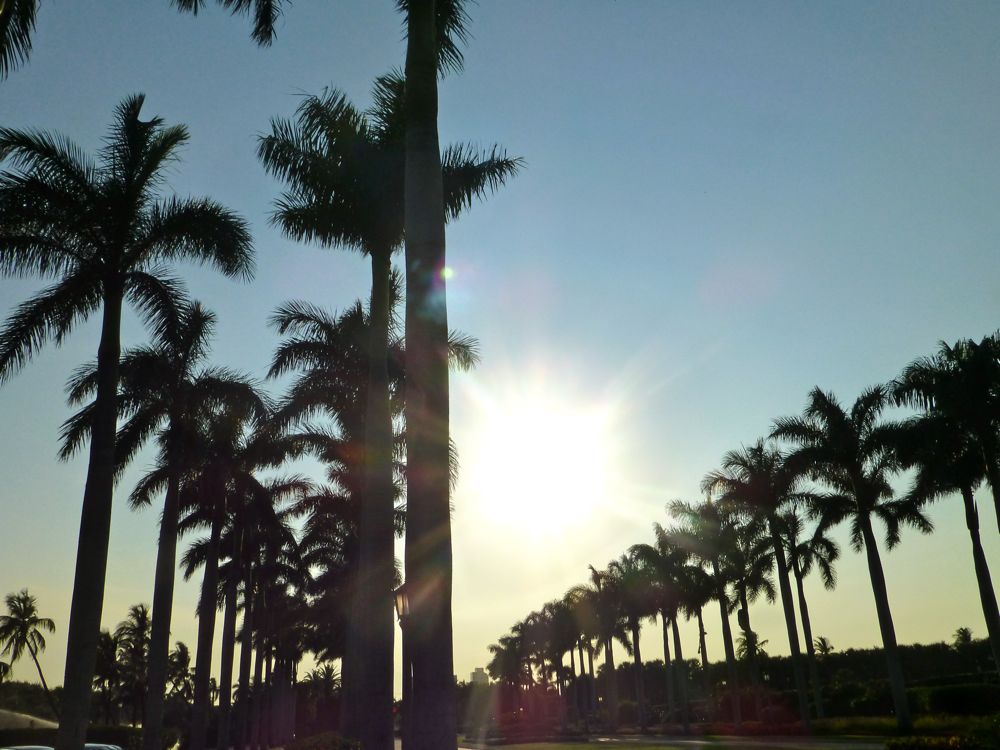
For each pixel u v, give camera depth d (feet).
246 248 58.75
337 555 159.94
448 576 32.91
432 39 39.83
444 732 31.14
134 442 77.87
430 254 35.81
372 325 62.18
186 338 60.49
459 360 81.00
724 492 152.87
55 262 56.85
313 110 62.90
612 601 253.03
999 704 139.13
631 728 274.77
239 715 153.69
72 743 47.73
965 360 94.84
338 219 62.69
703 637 222.48
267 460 99.91
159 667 77.77
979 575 104.17
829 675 286.87
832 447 126.52
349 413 83.25
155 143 58.03
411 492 33.73
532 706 387.14
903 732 117.60
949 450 99.71
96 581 50.62
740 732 173.17
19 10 42.24
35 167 55.26
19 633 215.31
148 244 58.03
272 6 50.49
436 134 38.17
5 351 55.88
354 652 69.82
